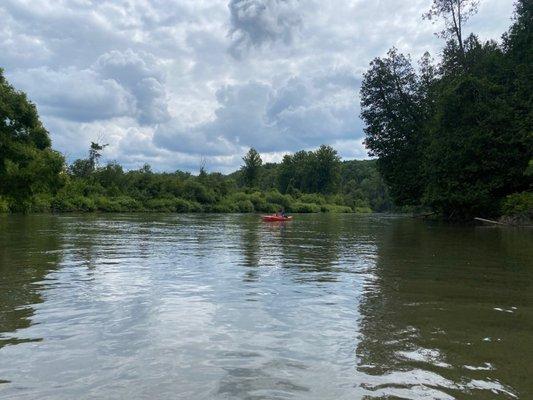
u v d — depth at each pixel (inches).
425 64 1646.2
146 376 153.2
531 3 1218.0
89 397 136.9
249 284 318.0
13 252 499.5
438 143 1282.0
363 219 1838.1
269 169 5984.3
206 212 3048.7
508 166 1202.0
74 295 277.0
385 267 408.2
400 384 148.3
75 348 181.0
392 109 1617.9
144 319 223.9
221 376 153.7
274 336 198.8
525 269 398.0
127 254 486.9
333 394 140.2
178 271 372.2
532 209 1090.1
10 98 1269.7
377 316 234.7
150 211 2748.5
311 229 1042.1
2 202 1740.9
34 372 156.3
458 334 204.2
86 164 3105.3
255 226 1171.9
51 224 1103.0
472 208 1266.0
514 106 1220.5
